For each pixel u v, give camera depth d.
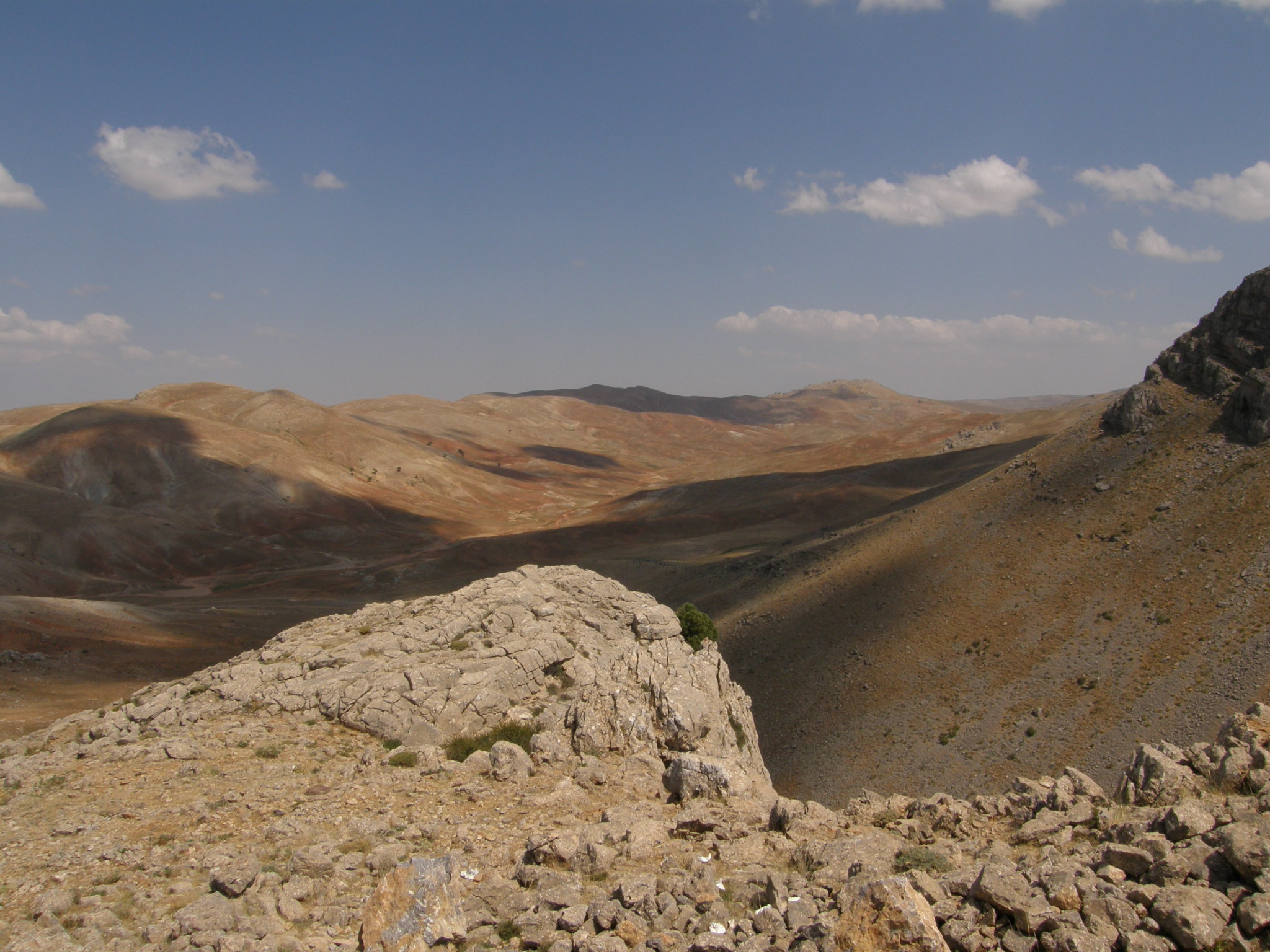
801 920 9.85
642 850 13.29
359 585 157.88
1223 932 8.12
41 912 11.89
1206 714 49.88
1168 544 66.75
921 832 12.99
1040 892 9.20
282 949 10.66
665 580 129.12
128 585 157.38
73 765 18.97
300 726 21.06
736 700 26.48
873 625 75.50
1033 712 57.12
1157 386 86.12
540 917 10.98
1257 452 69.75
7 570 146.12
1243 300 82.62
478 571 163.12
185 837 14.98
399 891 11.12
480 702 22.06
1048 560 73.19
